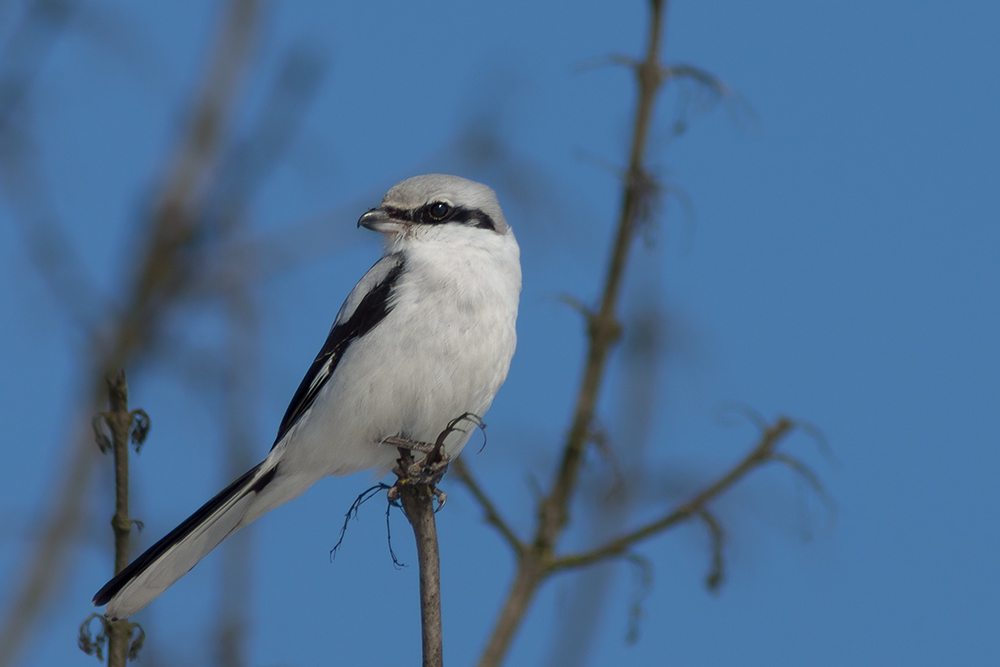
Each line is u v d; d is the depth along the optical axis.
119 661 5.98
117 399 6.16
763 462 7.57
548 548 7.60
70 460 7.38
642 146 8.18
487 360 9.41
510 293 9.74
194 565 8.09
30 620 6.89
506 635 7.39
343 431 9.48
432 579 6.74
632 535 7.50
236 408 8.00
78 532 7.18
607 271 8.12
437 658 6.54
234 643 6.98
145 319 7.79
